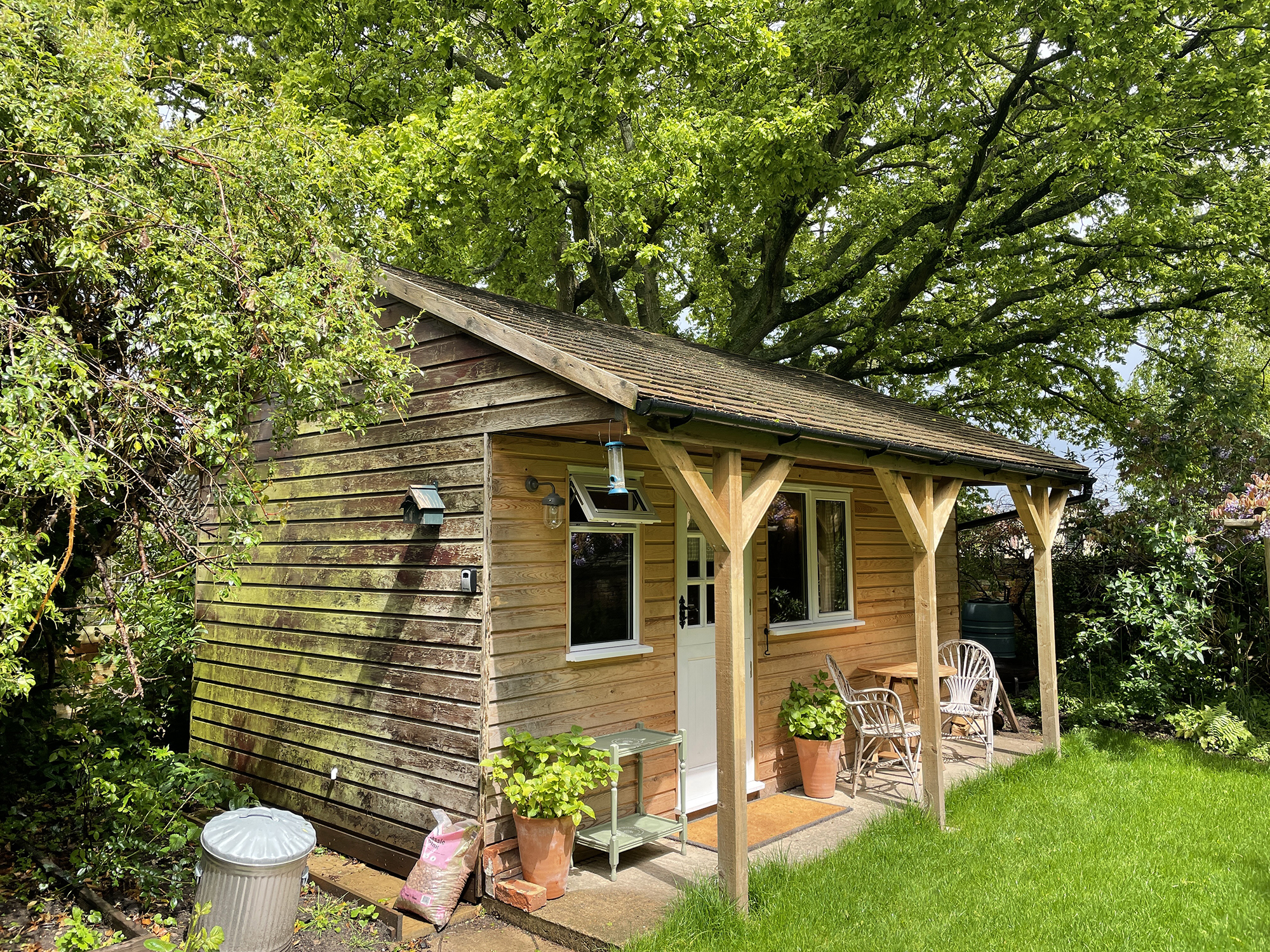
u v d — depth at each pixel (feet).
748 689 24.22
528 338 16.63
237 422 15.98
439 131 36.11
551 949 15.24
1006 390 57.62
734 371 25.59
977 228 47.57
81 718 23.77
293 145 17.19
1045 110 46.32
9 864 18.53
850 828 21.42
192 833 17.47
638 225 39.81
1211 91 35.50
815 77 39.86
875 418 25.14
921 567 21.90
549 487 19.13
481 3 41.73
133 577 16.30
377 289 18.67
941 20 35.14
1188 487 40.11
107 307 15.79
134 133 14.73
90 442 13.47
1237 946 14.84
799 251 58.65
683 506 22.90
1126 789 23.90
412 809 18.56
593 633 20.15
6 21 13.28
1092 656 39.27
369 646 20.15
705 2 32.22
